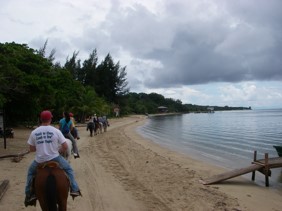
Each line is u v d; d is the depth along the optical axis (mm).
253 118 109000
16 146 21828
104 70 111875
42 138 6980
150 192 11625
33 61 36812
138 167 16625
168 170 16094
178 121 91938
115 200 10398
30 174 7152
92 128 35344
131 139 34625
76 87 63438
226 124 73438
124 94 120188
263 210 10477
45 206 6410
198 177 14867
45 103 38500
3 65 22844
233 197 11719
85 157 19328
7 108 35000
